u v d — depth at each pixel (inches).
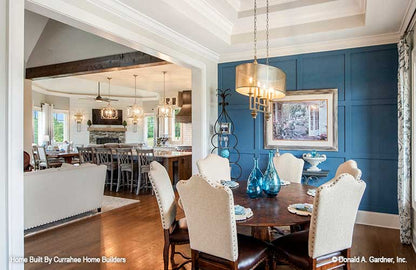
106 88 432.8
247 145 189.9
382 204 154.4
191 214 80.4
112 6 112.5
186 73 287.0
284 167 147.2
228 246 75.2
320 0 138.9
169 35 145.6
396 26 138.9
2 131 79.4
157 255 117.9
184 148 379.2
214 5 140.2
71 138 441.1
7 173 79.2
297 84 173.5
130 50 199.3
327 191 72.6
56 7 93.1
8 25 79.4
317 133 168.2
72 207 161.9
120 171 246.8
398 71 137.3
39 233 142.3
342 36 153.9
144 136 473.1
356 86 159.3
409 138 128.3
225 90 196.7
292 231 122.4
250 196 103.3
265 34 161.2
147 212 179.2
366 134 157.5
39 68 243.3
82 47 220.5
